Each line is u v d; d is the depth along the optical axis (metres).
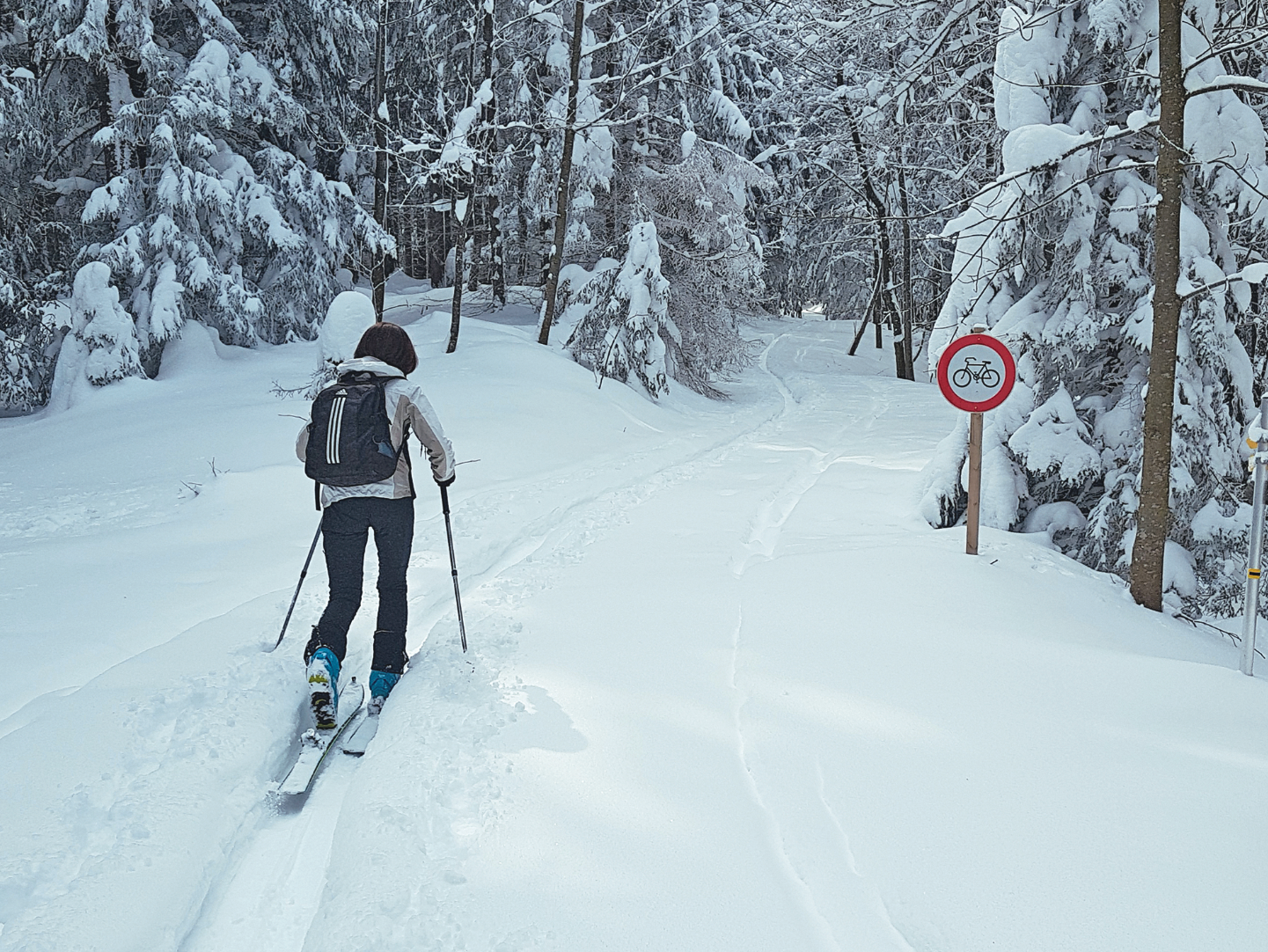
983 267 7.70
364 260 22.06
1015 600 5.04
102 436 12.37
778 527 7.55
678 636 4.57
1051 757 3.10
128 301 17.17
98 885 2.39
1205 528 6.85
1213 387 7.04
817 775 3.02
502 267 23.50
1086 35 7.45
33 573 5.88
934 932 2.19
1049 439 7.29
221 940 2.40
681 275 19.05
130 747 3.21
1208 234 7.00
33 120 16.73
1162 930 2.15
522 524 7.26
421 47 23.17
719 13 21.22
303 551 6.48
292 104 19.73
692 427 14.74
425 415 4.12
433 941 2.20
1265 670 4.86
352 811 2.87
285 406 13.12
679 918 2.29
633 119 17.75
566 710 3.63
